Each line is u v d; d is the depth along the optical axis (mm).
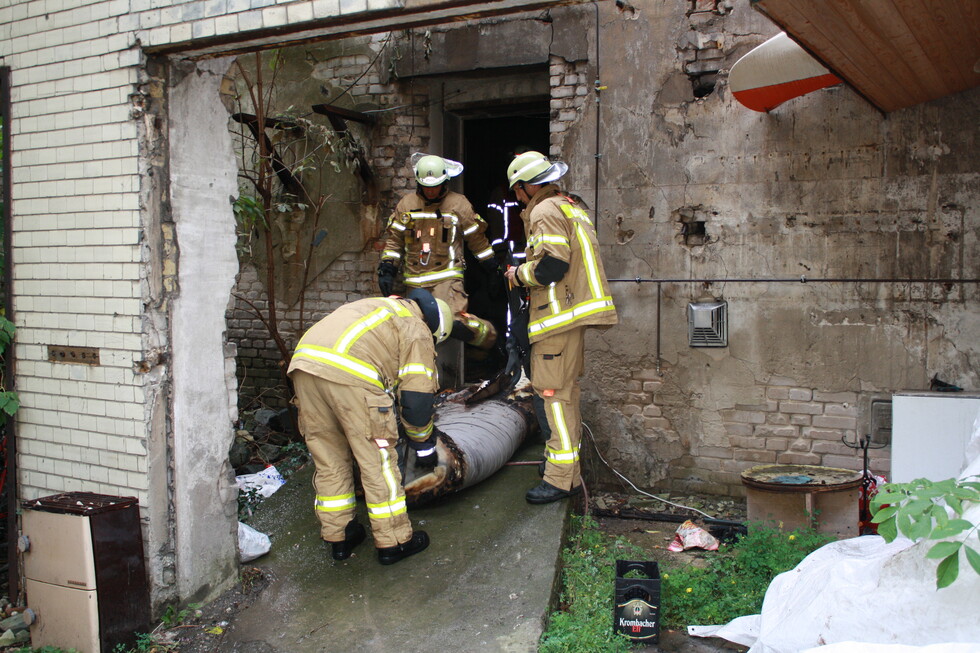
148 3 3131
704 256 4934
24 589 3236
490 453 4406
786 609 2949
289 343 6477
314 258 6324
